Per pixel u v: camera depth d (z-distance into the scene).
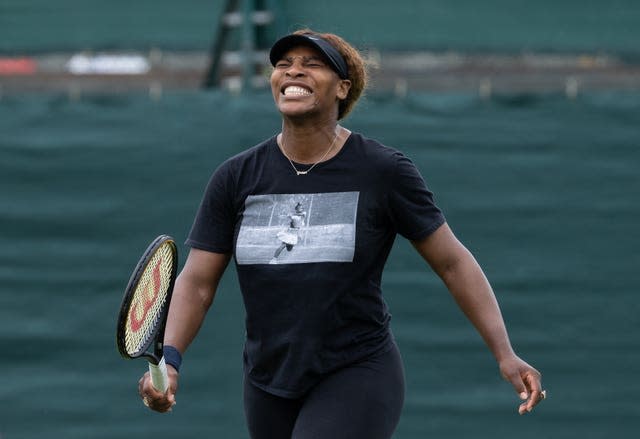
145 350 11.21
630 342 22.05
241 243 11.97
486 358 22.11
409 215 11.98
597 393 22.03
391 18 22.86
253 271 11.90
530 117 22.47
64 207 22.69
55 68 23.94
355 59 12.27
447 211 22.47
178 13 23.23
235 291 22.42
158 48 23.23
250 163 12.21
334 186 11.90
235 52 23.33
